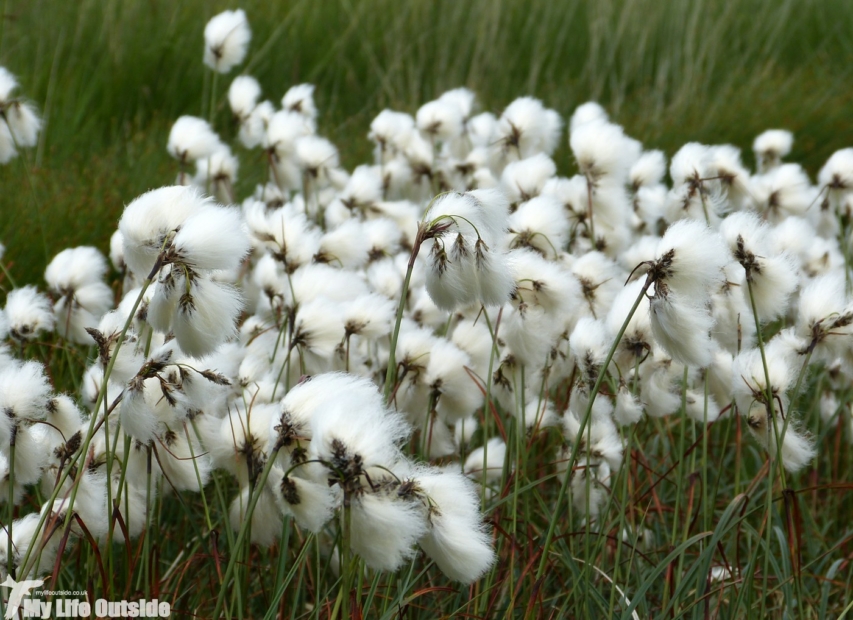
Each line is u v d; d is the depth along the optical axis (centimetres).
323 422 72
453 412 89
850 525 103
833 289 87
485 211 80
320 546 89
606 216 100
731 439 108
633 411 87
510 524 92
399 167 135
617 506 93
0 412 79
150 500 83
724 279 89
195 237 76
